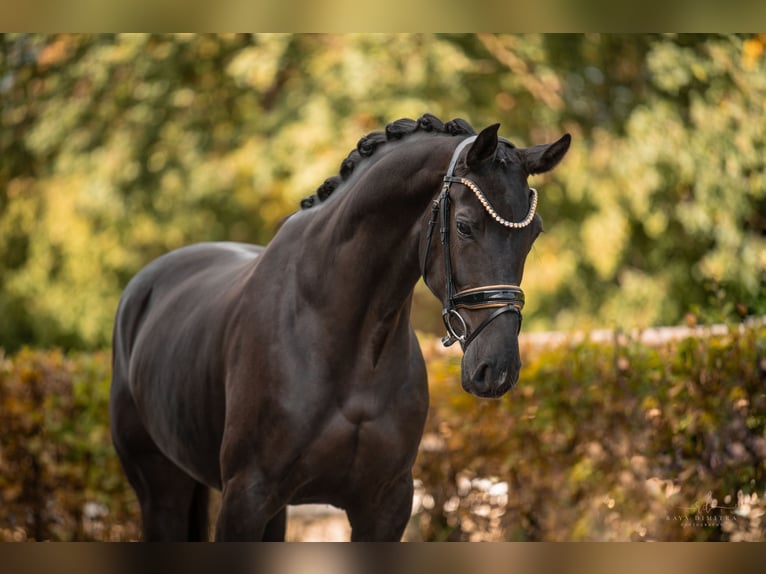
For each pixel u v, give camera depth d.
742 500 7.64
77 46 17.25
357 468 4.86
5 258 19.02
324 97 15.52
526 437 8.02
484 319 4.06
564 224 16.58
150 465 6.54
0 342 19.11
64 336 18.95
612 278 17.31
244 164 16.45
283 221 5.76
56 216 17.47
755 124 15.75
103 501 8.98
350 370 4.81
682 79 15.36
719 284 9.41
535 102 16.36
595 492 7.90
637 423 7.77
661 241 16.81
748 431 7.53
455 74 15.66
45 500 9.07
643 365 7.78
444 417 8.14
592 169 15.94
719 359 7.57
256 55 15.87
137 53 16.95
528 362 8.20
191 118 17.28
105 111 17.31
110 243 17.67
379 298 4.77
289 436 4.75
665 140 15.54
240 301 5.19
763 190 16.33
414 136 4.86
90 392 9.06
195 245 7.02
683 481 7.62
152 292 6.75
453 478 8.26
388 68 15.38
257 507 4.83
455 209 4.25
